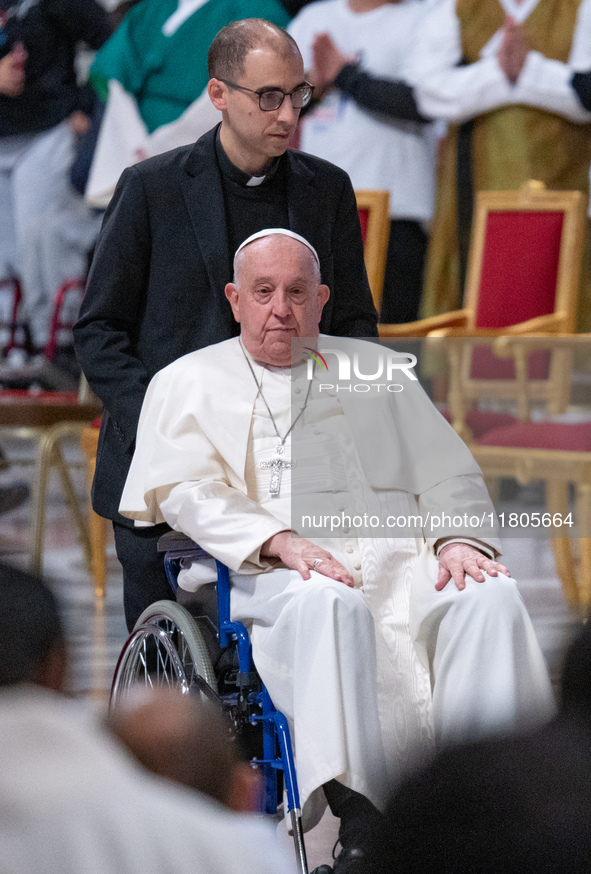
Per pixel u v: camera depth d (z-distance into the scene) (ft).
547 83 80.59
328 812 33.45
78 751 10.27
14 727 10.32
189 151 35.12
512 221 63.98
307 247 31.63
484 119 83.56
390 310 89.40
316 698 25.62
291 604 26.91
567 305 62.85
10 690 11.21
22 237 106.01
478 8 81.76
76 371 101.71
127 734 10.96
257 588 28.58
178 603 30.25
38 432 61.93
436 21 82.79
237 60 32.58
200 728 11.14
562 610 53.52
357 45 84.43
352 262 37.11
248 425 31.37
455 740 10.14
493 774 9.73
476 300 64.49
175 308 34.88
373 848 10.07
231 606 29.30
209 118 82.84
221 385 31.99
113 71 84.43
